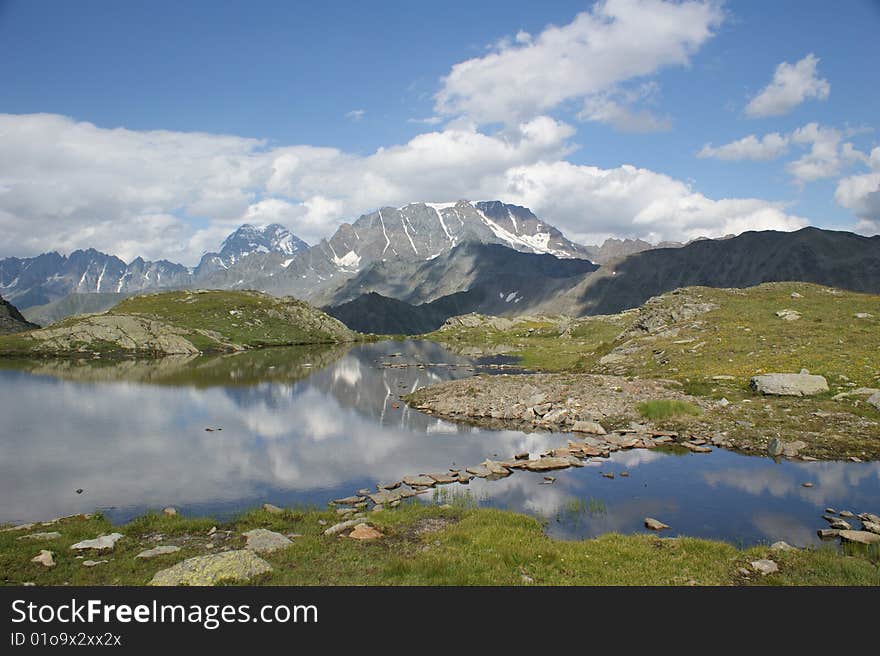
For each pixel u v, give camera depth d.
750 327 69.56
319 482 33.56
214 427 49.56
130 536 22.89
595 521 25.77
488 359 126.25
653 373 63.41
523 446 42.16
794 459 35.97
